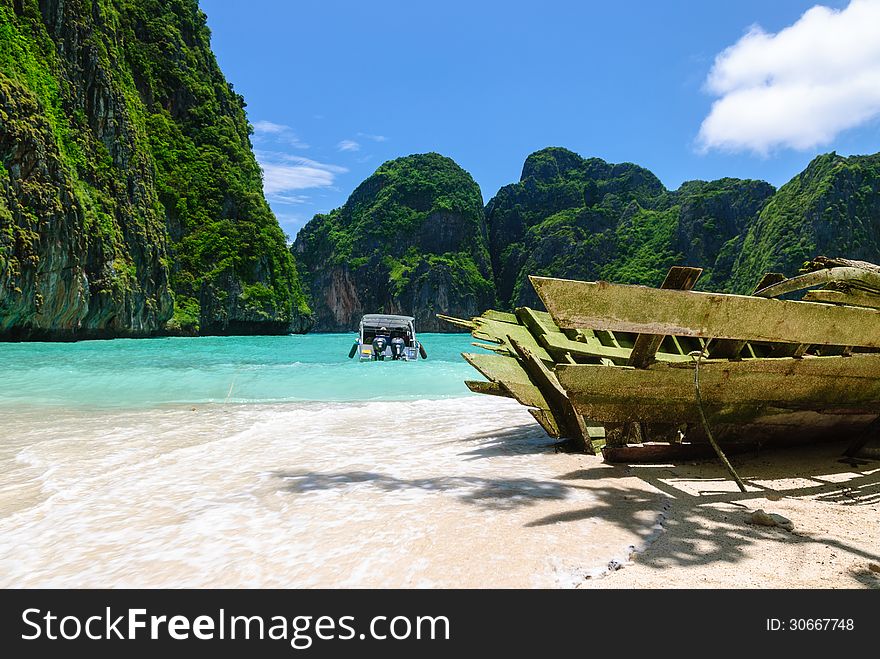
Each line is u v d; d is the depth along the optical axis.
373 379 15.42
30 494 4.30
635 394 4.47
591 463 5.41
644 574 2.76
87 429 7.35
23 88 40.94
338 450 6.09
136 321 49.69
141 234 52.06
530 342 6.75
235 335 68.06
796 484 4.52
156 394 11.89
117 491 4.38
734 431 5.11
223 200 71.94
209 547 3.19
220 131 77.12
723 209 120.81
